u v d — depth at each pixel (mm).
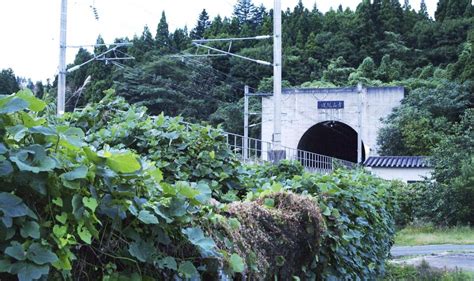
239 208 3820
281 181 7113
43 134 2168
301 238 4484
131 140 6117
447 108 46062
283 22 62562
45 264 2018
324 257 5211
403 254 18359
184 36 46719
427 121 43594
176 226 2812
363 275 7078
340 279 5676
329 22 63125
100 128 6754
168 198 2742
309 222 4488
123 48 40500
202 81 42375
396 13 65875
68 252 2154
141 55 40281
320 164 24891
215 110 43438
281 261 4102
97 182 2375
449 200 28078
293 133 47094
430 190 28609
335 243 5375
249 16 51594
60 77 15594
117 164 2371
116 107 7047
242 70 47125
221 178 5902
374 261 7855
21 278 1943
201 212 3143
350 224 6434
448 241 22859
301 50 57969
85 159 2340
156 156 5883
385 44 62438
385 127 45156
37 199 2150
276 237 4059
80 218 2193
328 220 5410
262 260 3670
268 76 46469
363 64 58031
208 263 2965
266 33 47781
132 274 2512
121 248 2518
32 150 2074
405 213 28172
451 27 63531
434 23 65750
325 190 6078
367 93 46344
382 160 35625
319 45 59375
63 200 2189
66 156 2279
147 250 2562
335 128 52594
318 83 53094
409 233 25859
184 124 6957
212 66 45188
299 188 5984
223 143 6250
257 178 6754
